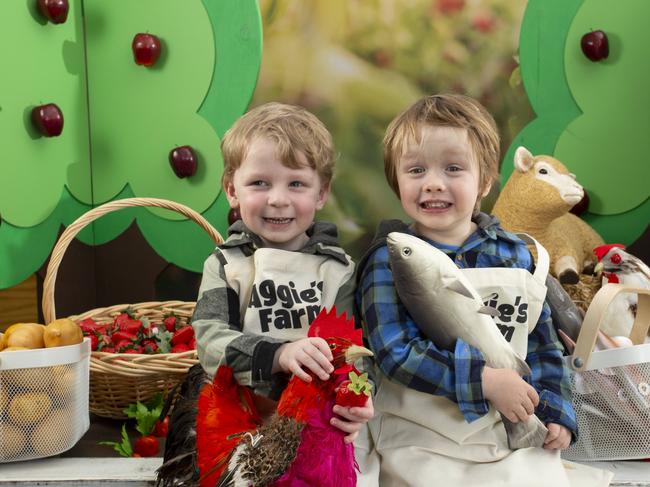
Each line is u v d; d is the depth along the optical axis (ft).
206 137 6.49
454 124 3.66
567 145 6.23
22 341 4.08
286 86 6.45
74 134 6.46
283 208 3.71
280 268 3.71
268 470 2.99
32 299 6.23
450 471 3.46
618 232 6.23
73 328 4.21
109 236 6.77
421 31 6.31
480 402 3.42
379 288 3.71
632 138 6.12
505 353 3.47
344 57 6.40
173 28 6.45
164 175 6.59
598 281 5.03
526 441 3.53
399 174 3.79
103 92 6.61
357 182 6.48
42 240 6.09
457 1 6.24
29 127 5.89
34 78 5.94
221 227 6.55
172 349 4.98
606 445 3.92
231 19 6.37
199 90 6.46
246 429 3.29
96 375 4.67
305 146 3.73
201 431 3.33
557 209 5.13
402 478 3.49
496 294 3.67
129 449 4.31
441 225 3.71
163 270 6.76
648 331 4.33
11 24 5.68
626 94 6.08
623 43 6.04
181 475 3.48
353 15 6.35
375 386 3.69
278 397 3.33
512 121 6.30
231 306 3.72
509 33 6.22
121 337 5.05
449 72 6.32
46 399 4.04
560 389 3.67
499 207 5.39
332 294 3.75
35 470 4.03
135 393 4.72
